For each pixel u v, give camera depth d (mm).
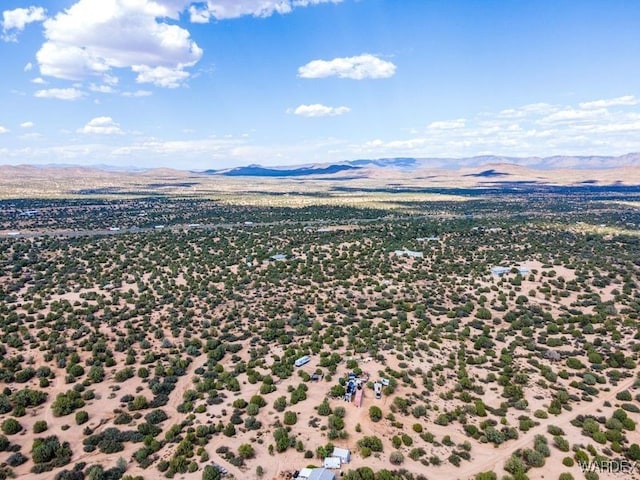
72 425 72312
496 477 58156
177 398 81562
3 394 78875
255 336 107062
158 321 114438
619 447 65375
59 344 97312
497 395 80250
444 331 108312
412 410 73625
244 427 69812
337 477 58156
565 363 92312
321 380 83188
